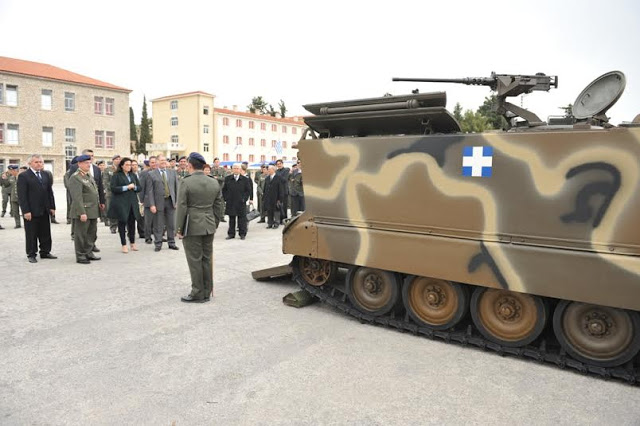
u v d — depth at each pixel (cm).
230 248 1024
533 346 461
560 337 437
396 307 545
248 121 6041
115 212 934
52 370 419
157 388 388
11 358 443
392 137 507
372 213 530
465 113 3288
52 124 4300
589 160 402
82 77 4647
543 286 425
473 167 458
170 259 891
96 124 4588
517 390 390
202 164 620
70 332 510
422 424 336
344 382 400
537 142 423
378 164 520
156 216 972
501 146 442
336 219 562
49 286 691
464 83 546
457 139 466
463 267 467
